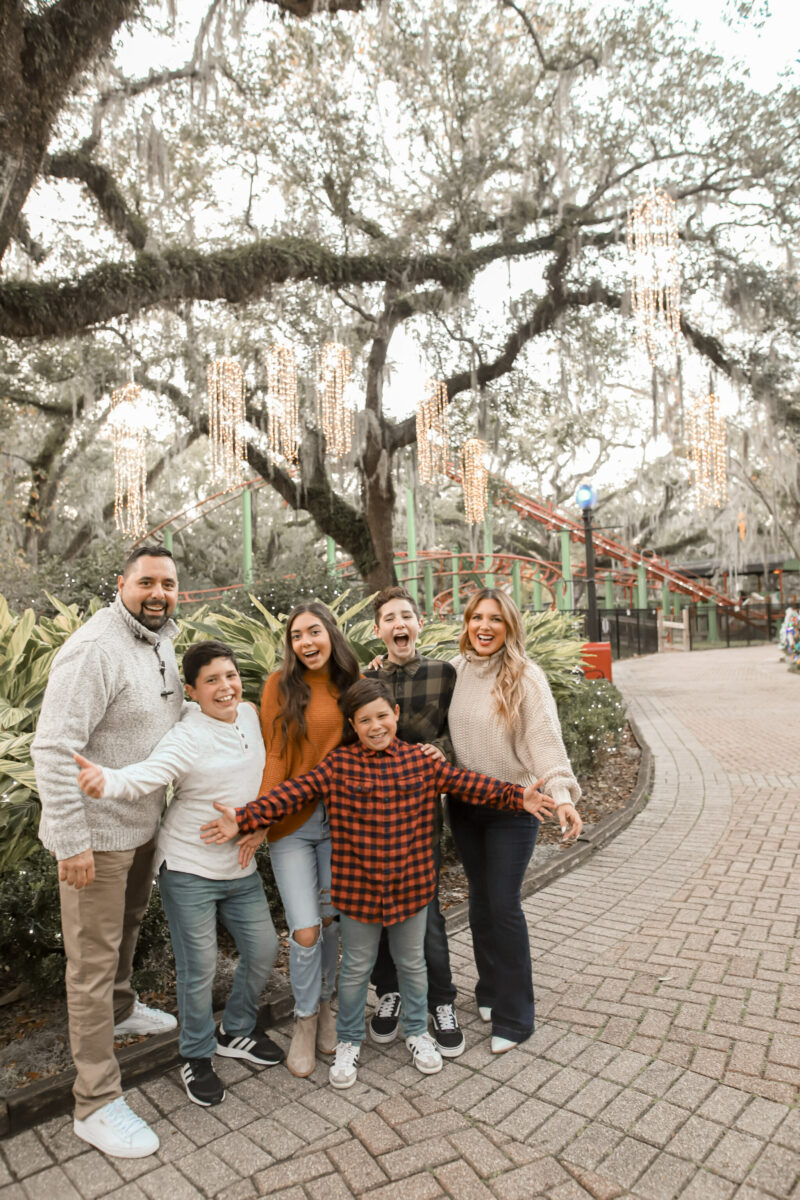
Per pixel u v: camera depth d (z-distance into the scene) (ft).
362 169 49.80
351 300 52.85
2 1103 7.79
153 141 38.14
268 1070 8.95
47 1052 9.02
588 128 49.11
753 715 39.22
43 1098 7.97
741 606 130.31
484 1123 7.70
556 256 52.65
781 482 61.57
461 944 12.47
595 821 19.84
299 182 50.03
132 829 8.11
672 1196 6.54
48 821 7.42
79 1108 7.66
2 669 12.14
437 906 9.61
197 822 8.54
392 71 44.68
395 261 47.21
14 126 25.91
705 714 40.34
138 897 9.08
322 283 46.98
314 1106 8.13
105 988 7.82
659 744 31.55
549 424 77.77
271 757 9.27
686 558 162.09
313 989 8.92
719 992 10.29
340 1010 8.82
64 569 50.85
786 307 50.78
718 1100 7.89
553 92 47.14
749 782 23.86
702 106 47.75
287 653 9.53
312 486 60.13
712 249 52.60
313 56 44.19
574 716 25.17
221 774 8.61
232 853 8.65
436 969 9.48
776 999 10.02
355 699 8.87
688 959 11.41
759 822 19.20
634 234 40.22
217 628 15.01
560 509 108.68
